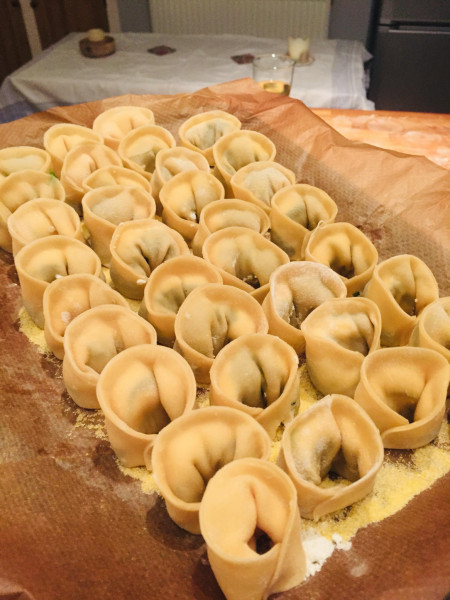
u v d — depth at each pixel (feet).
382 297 0.90
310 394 0.88
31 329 0.99
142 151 1.25
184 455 0.67
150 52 2.61
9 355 0.94
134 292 1.01
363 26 3.24
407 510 0.72
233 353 0.77
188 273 0.93
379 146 1.38
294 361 0.76
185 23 3.35
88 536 0.68
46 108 2.39
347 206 1.18
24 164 1.19
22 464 0.77
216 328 0.86
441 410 0.74
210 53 2.62
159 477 0.64
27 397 0.87
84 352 0.82
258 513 0.60
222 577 0.58
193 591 0.63
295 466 0.68
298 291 0.90
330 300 0.85
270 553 0.56
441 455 0.78
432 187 1.15
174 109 1.44
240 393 0.77
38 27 3.40
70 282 0.90
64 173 1.17
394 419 0.74
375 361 0.77
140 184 1.15
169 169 1.18
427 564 0.63
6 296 1.04
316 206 1.09
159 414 0.78
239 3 3.19
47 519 0.70
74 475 0.76
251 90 1.48
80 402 0.84
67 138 1.25
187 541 0.68
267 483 0.61
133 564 0.65
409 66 2.70
